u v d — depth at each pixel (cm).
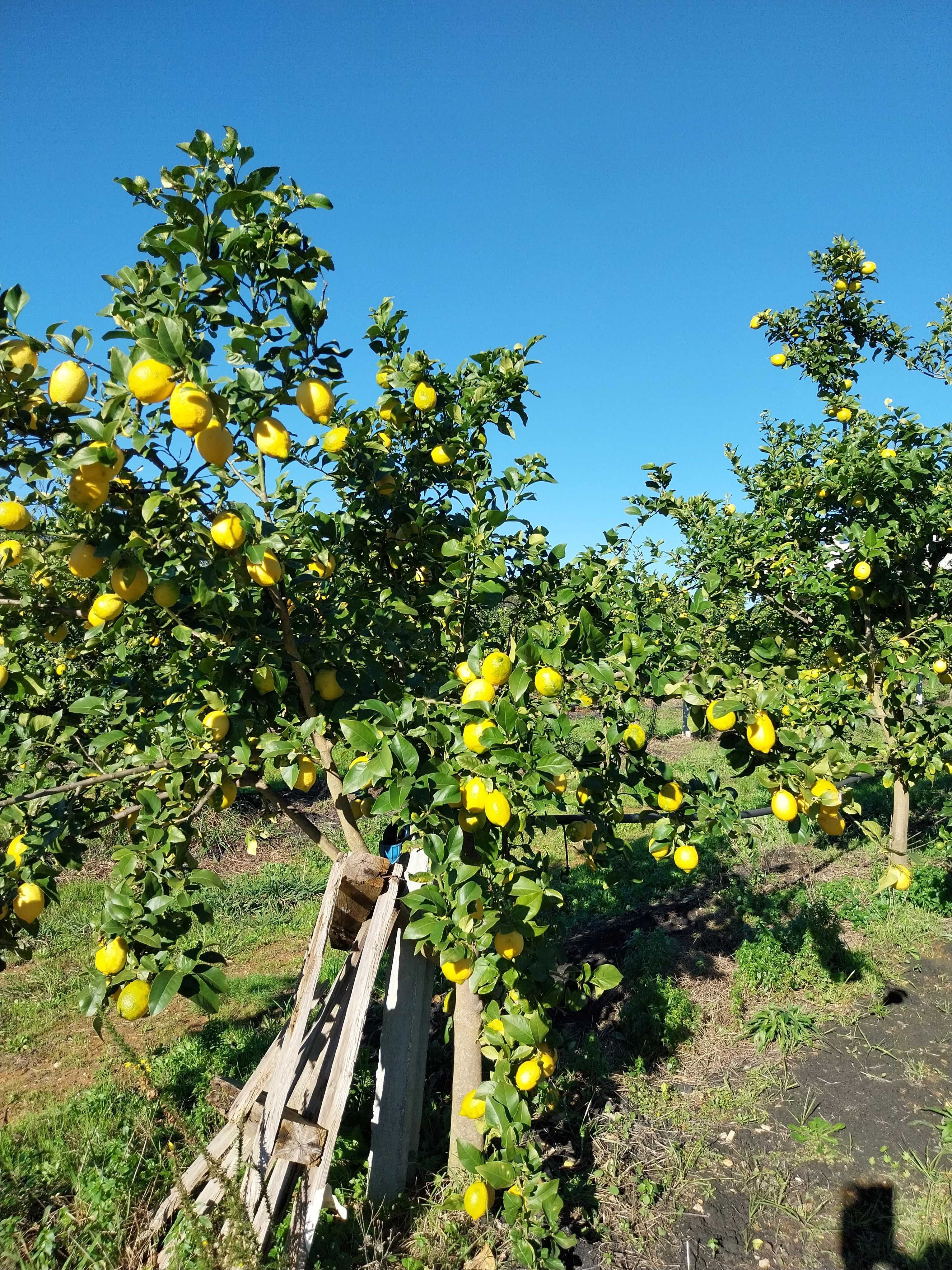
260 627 204
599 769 221
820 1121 277
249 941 466
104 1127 274
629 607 230
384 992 361
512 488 246
